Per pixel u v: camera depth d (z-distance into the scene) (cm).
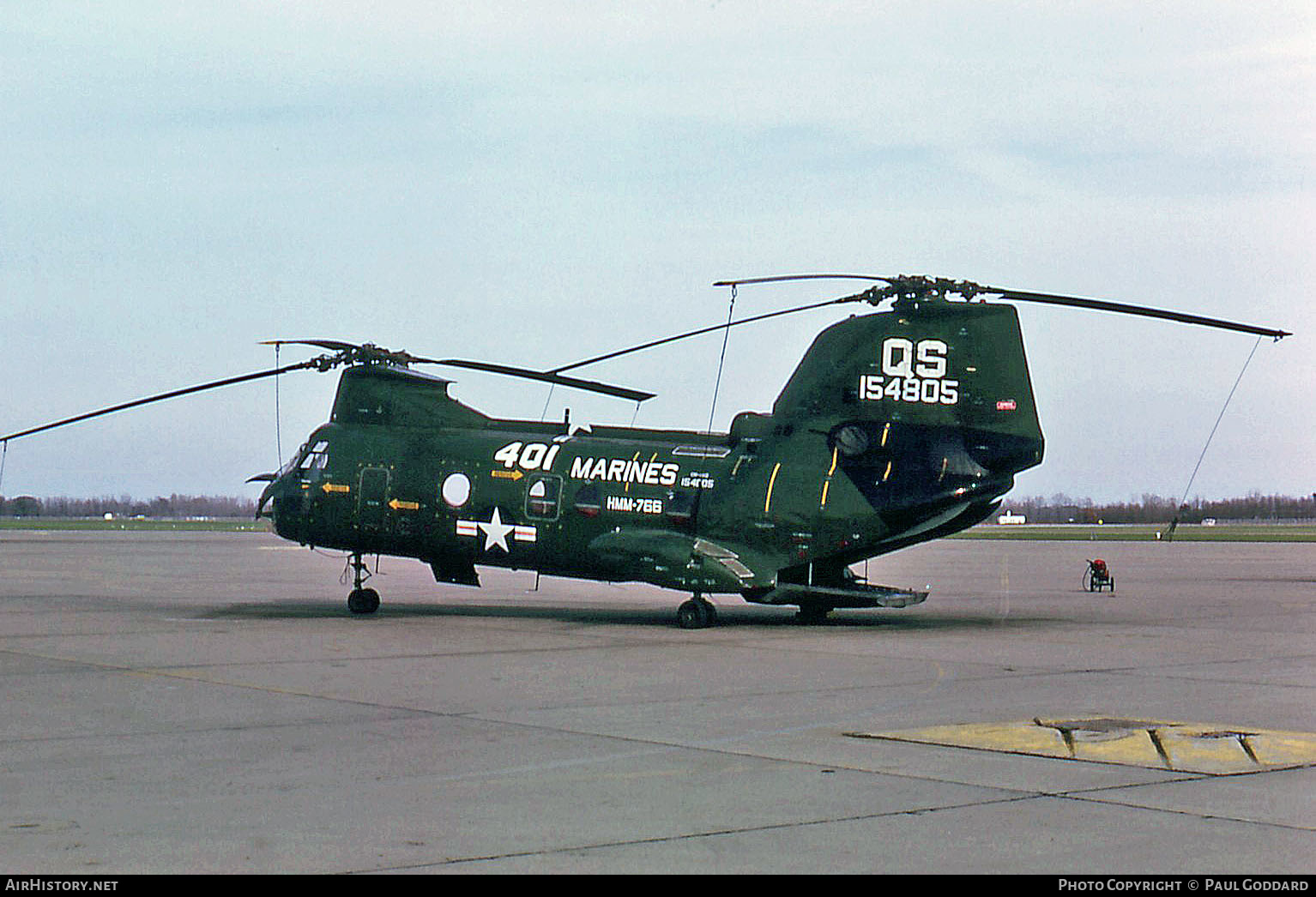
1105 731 1363
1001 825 969
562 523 2688
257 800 1046
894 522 2488
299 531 2875
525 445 2781
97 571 4731
